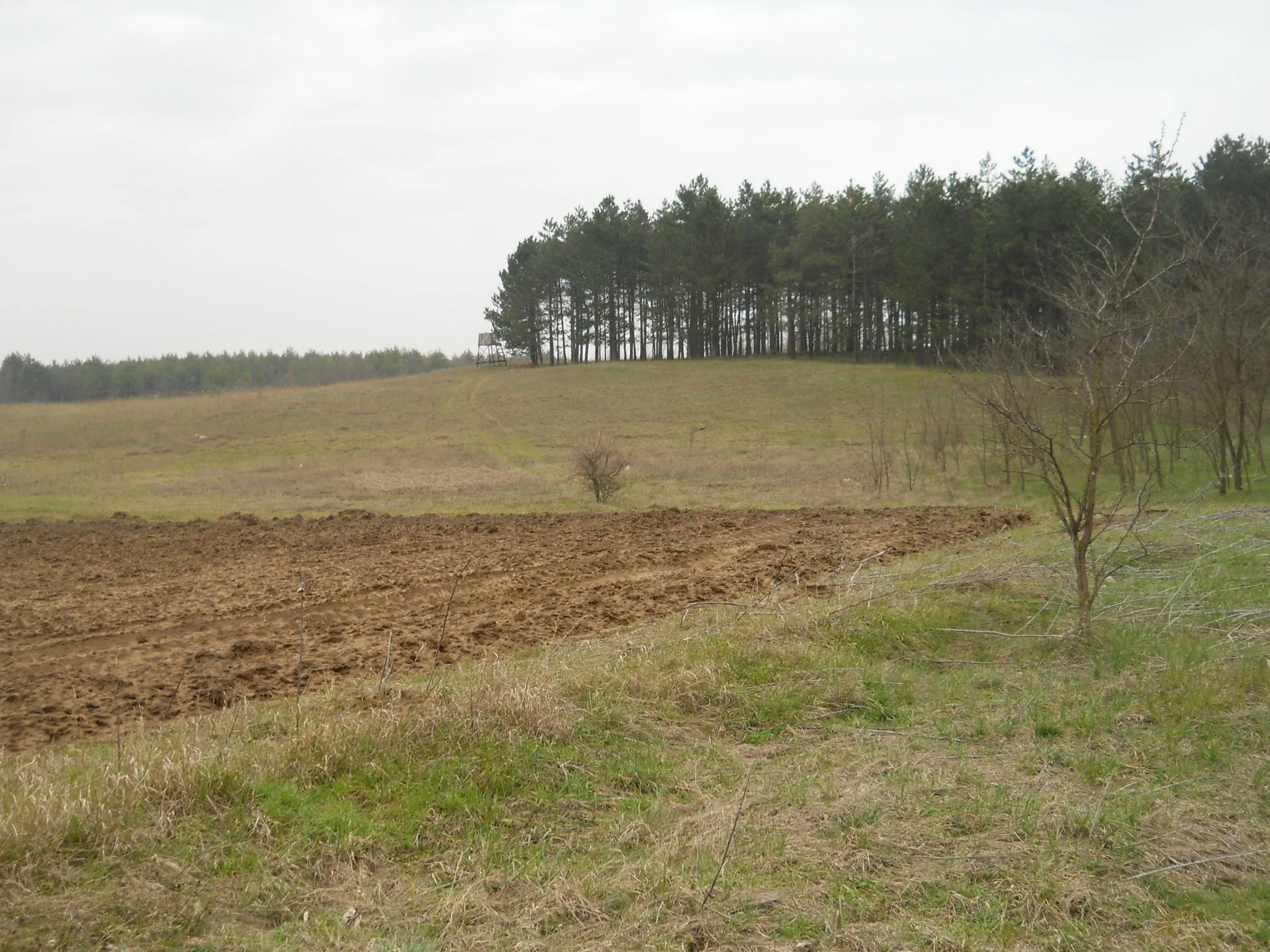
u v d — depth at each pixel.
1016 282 44.12
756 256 71.31
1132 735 5.68
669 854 4.30
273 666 8.55
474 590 12.16
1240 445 19.30
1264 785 4.84
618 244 78.50
